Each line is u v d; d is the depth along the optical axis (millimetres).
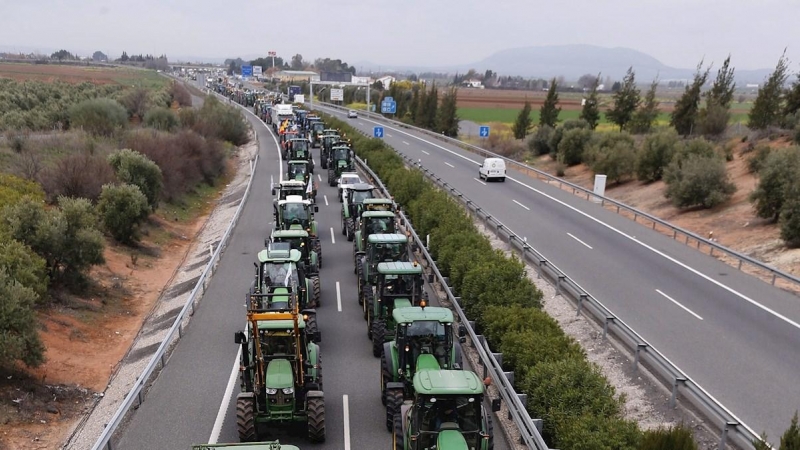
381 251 20516
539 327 16484
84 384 18016
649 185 45438
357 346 18875
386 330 17594
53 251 23031
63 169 33688
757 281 23906
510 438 13828
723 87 57812
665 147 45406
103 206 30781
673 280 23938
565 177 54625
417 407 11070
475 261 21578
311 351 14469
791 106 48281
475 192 42000
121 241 31188
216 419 14500
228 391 15898
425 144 68750
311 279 21703
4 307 16359
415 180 36312
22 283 20156
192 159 48781
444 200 30625
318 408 13133
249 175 51312
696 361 16875
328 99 147250
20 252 21016
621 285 23234
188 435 13781
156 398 15516
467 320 18750
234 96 130625
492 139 73625
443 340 14250
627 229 32312
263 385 13023
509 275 19719
